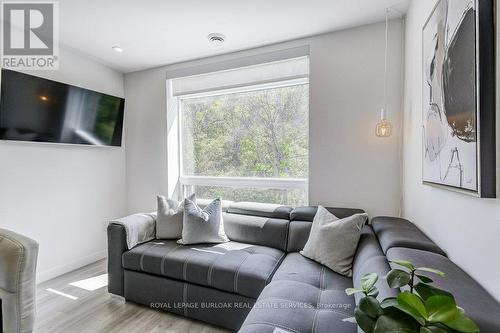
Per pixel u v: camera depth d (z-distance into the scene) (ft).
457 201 3.70
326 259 5.76
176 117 10.46
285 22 7.12
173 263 6.31
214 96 9.85
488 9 2.78
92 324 5.99
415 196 5.79
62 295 7.29
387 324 1.86
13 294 3.41
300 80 8.37
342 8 6.50
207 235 7.29
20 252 3.48
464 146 3.28
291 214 7.46
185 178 10.37
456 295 2.75
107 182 10.28
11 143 7.38
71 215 8.98
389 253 4.27
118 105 10.30
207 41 8.19
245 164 9.40
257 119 9.18
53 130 8.16
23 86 7.38
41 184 8.12
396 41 7.00
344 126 7.57
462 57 3.31
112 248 7.09
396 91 7.02
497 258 2.74
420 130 5.38
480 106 2.85
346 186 7.59
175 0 6.15
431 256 3.87
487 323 2.31
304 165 8.53
